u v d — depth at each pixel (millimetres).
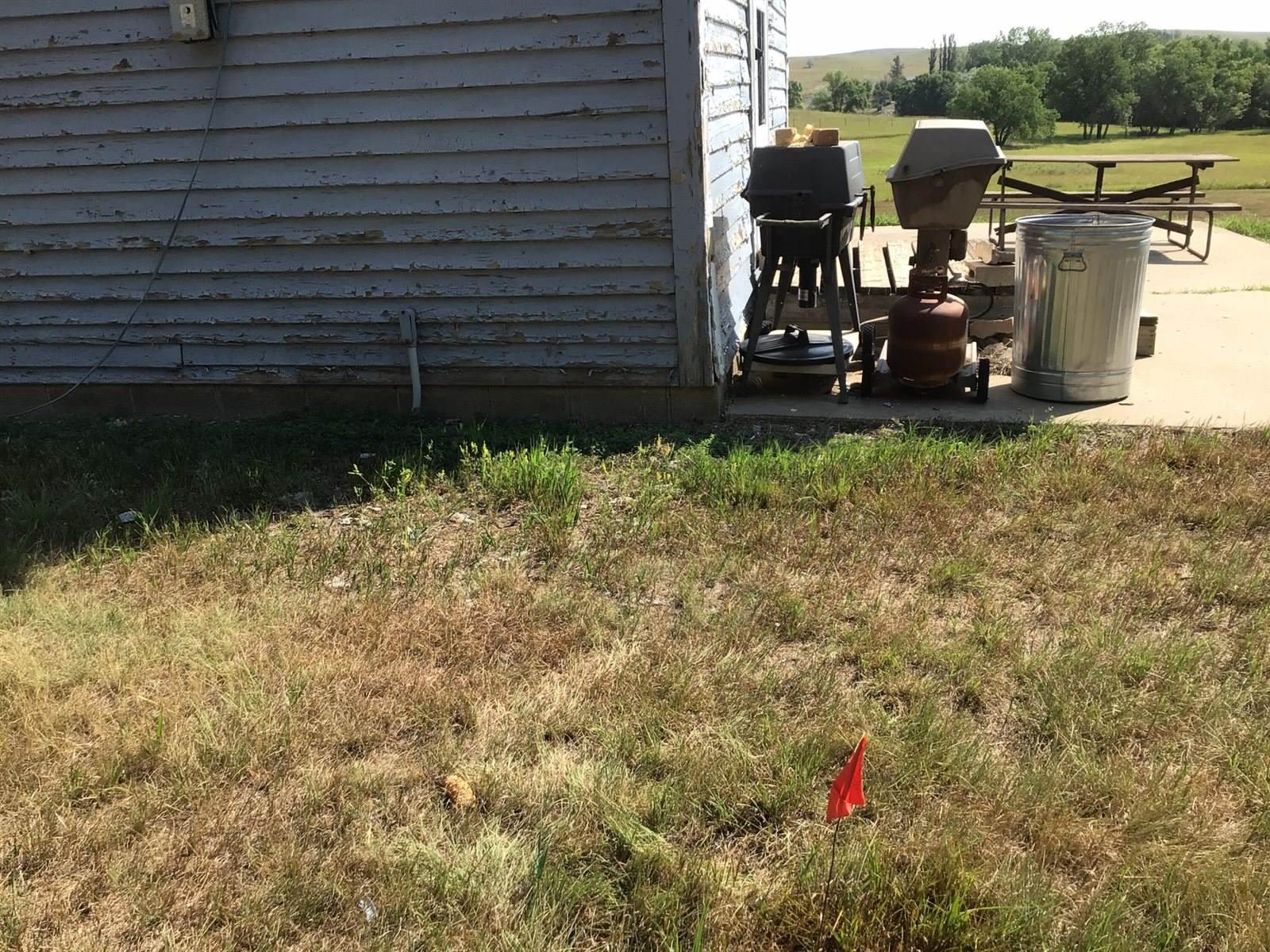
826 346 6883
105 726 3273
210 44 6148
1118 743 3080
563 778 2959
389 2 5887
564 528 4738
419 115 6066
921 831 2709
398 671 3547
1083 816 2801
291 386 6848
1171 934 2354
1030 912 2402
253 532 4840
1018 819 2771
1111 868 2588
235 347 6820
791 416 6316
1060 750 3055
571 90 5855
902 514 4746
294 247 6504
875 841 2646
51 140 6539
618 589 4195
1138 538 4480
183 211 6535
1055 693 3271
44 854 2756
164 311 6812
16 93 6473
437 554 4629
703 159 5820
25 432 6664
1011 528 4594
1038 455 5383
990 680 3420
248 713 3289
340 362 6719
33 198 6695
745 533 4625
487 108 5977
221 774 3027
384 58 5996
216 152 6375
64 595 4238
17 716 3352
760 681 3432
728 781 2914
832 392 6820
